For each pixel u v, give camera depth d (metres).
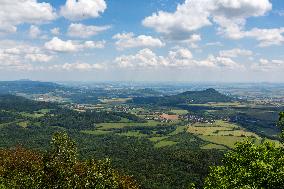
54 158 43.38
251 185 36.47
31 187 44.50
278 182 35.75
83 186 43.25
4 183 59.69
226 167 41.66
